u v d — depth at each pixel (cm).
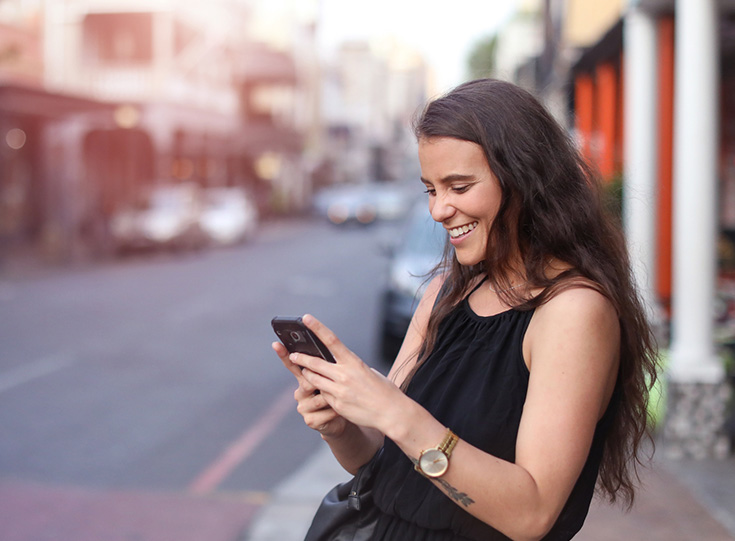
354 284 1427
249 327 988
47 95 1659
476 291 151
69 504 439
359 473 153
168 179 2580
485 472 123
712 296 505
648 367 149
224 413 627
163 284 1399
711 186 500
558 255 139
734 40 647
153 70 2516
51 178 2114
